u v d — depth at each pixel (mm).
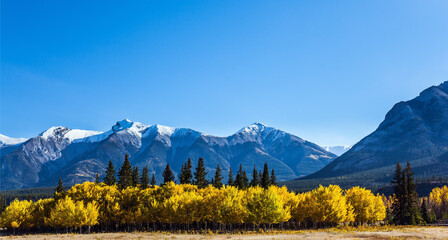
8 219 86125
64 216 71875
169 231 76625
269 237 50562
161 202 83062
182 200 76875
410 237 46406
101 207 83375
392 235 48969
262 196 68375
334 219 71188
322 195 73562
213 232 71938
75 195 86062
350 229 63750
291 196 83812
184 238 53531
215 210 74688
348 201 82750
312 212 74562
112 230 87562
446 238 44906
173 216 75000
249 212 67562
